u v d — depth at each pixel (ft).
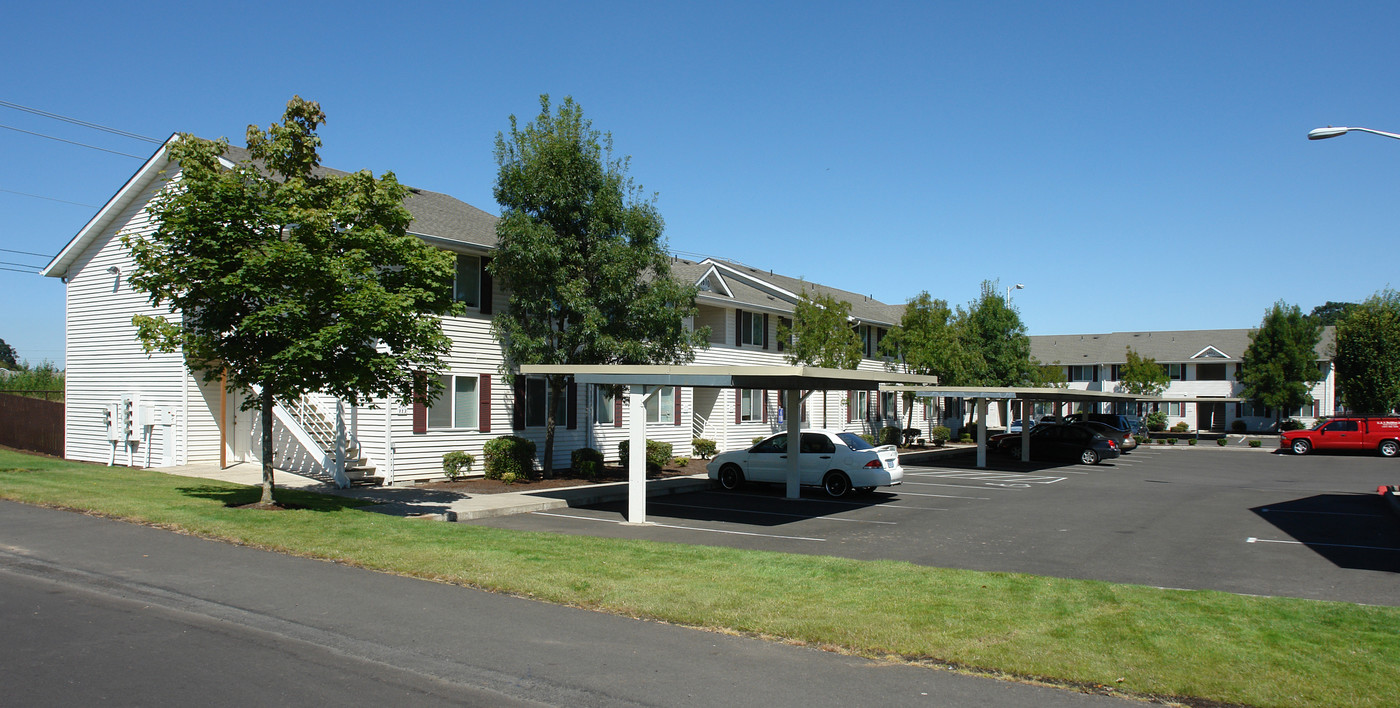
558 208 64.54
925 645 23.20
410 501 52.70
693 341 71.00
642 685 20.35
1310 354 171.22
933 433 144.36
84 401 74.74
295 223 42.70
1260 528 49.98
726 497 64.34
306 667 21.13
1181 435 172.65
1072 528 49.47
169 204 41.57
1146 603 28.09
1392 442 120.88
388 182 45.91
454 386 66.08
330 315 42.32
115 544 35.04
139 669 20.61
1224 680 20.66
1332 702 19.34
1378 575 36.06
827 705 19.17
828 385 63.57
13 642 22.48
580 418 77.66
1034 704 19.39
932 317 122.42
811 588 29.53
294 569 31.53
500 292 69.67
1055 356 216.54
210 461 68.39
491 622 25.31
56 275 77.46
